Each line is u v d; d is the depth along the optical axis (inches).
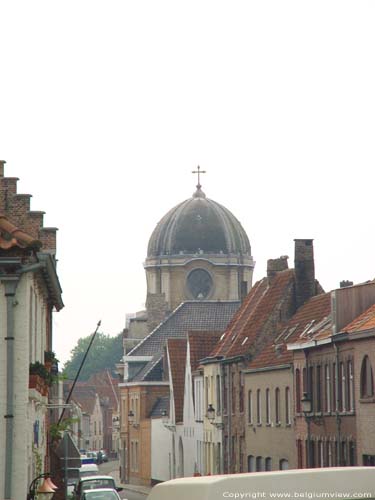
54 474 5300.2
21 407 3073.3
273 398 7480.3
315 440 6565.0
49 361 4229.8
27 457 3191.4
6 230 3075.8
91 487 6038.4
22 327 3073.3
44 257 3597.4
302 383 6830.7
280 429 7317.9
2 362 3061.0
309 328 7160.4
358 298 6235.2
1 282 3056.1
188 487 1222.9
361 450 5762.8
